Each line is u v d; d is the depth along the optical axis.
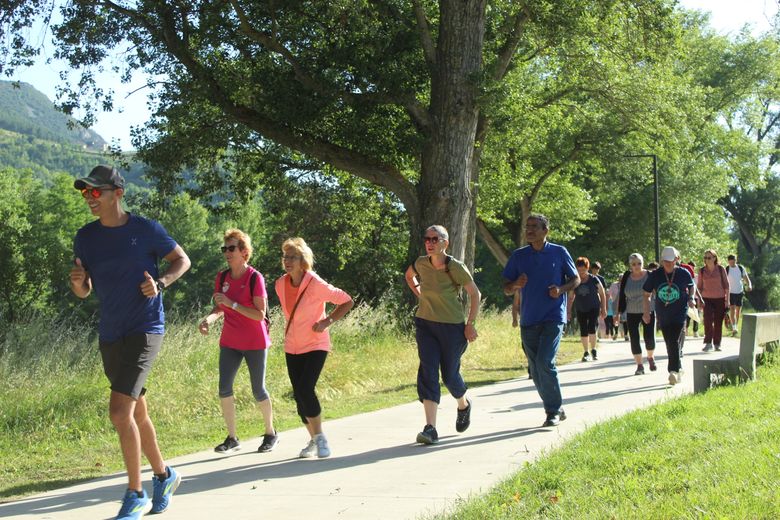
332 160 20.08
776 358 10.64
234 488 6.07
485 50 22.75
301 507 5.35
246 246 7.60
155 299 5.12
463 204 18.89
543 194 38.69
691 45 44.12
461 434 8.02
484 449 7.10
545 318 8.21
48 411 9.57
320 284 7.28
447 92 18.78
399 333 16.41
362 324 15.96
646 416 7.21
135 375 5.00
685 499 4.38
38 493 6.57
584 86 26.86
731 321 22.55
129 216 5.18
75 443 8.95
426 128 19.27
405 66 19.34
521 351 17.41
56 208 68.12
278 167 23.56
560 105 28.61
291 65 19.81
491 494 5.07
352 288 46.47
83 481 7.00
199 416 10.30
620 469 5.25
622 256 47.88
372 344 15.25
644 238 46.81
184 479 6.52
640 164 36.84
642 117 26.53
